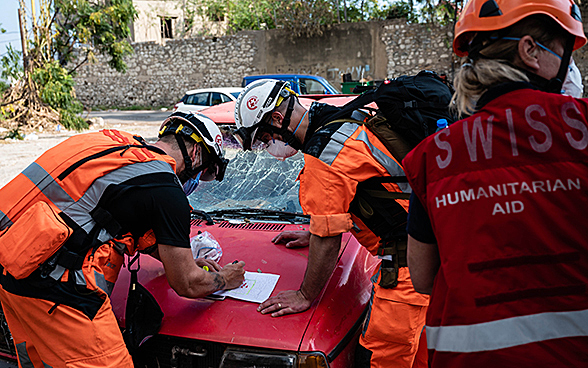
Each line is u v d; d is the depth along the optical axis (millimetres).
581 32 1038
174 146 1844
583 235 903
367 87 2102
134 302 1642
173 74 21594
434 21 16750
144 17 23656
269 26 20672
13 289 1478
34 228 1411
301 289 1711
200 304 1768
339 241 1674
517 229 917
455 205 970
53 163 1547
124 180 1537
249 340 1562
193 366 1636
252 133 1972
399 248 1670
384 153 1687
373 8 18922
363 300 1875
